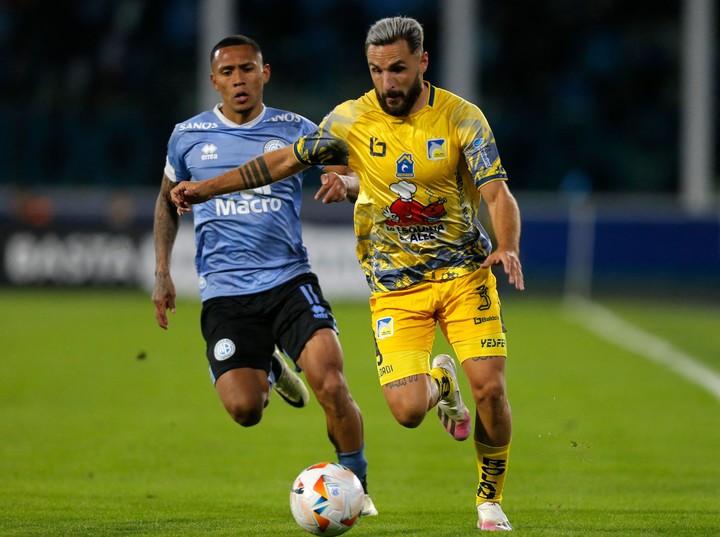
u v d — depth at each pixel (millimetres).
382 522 20312
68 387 39969
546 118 86875
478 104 88125
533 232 69750
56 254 70000
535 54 89000
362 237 19781
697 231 68438
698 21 74500
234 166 21922
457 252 19312
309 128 22453
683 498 23750
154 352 48469
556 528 19656
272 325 21562
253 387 20656
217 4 76562
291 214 21891
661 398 38375
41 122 84562
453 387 20547
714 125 85938
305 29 89875
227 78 21844
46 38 88688
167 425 33375
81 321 57906
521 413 35469
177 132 22266
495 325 19203
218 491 24359
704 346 50844
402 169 18750
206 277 21938
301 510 17844
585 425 33531
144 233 69312
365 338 52500
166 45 89000
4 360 45844
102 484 24891
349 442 20578
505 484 25656
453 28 75125
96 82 87438
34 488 24094
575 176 84438
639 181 84938
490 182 18453
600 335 54406
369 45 18281
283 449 30125
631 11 89500
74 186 84250
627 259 69125
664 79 88438
